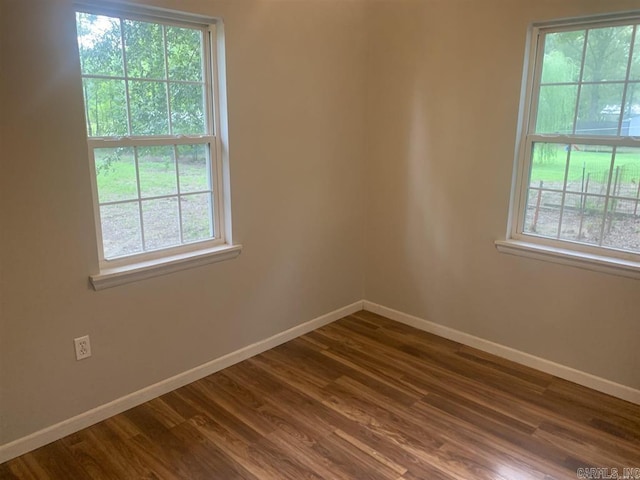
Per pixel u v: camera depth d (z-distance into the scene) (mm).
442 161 3105
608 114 2500
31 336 2107
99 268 2279
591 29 2480
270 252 3033
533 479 2012
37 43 1936
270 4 2713
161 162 2480
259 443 2234
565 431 2320
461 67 2906
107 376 2391
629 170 2477
